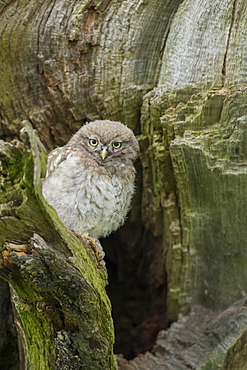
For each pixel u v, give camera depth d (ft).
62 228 22.79
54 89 36.22
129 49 34.68
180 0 33.73
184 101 32.04
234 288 35.68
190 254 36.04
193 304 37.37
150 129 34.99
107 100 35.73
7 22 33.99
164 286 45.50
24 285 24.62
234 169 30.89
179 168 32.30
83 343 25.00
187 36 32.71
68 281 22.84
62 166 30.86
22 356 33.55
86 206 30.55
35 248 21.91
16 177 21.09
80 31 34.45
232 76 30.50
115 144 31.55
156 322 46.21
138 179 40.29
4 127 37.40
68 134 38.04
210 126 31.01
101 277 26.43
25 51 35.09
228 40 30.89
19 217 21.57
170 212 36.06
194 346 34.01
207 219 34.22
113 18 34.32
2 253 22.86
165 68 34.04
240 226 33.22
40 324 26.21
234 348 32.73
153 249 44.68
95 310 24.08
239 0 30.83
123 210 33.40
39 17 34.19
